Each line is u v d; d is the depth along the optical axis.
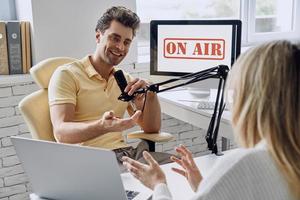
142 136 1.91
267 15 3.36
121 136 1.97
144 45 2.90
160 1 2.88
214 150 1.53
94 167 0.98
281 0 3.41
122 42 1.86
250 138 0.78
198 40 2.16
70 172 1.03
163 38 2.24
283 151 0.73
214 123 1.52
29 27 2.25
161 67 2.28
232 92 0.81
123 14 1.85
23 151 1.07
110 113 1.56
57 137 1.69
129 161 1.08
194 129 2.95
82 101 1.84
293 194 0.73
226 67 1.42
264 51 0.77
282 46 0.76
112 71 1.95
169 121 2.82
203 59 2.18
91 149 0.95
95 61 1.92
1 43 2.19
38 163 1.07
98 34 1.91
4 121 2.25
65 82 1.79
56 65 1.97
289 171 0.72
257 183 0.72
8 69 2.24
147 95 1.93
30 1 2.19
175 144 2.90
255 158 0.73
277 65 0.74
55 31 2.28
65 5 2.28
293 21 3.51
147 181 1.03
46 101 1.86
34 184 1.13
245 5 3.18
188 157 1.15
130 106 2.04
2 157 2.29
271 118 0.73
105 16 1.87
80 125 1.64
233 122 0.81
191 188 1.14
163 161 1.77
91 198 1.06
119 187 0.99
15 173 2.36
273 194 0.72
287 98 0.72
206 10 3.07
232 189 0.73
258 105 0.75
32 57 2.29
